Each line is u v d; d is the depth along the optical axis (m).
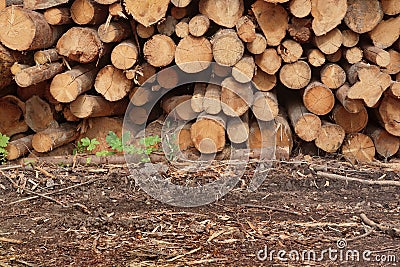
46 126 8.05
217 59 7.67
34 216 6.81
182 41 7.71
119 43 7.82
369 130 8.09
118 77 7.81
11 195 7.16
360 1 7.66
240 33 7.62
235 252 6.34
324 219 6.79
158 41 7.72
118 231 6.59
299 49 7.71
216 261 6.24
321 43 7.70
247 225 6.69
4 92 8.07
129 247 6.39
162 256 6.29
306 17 7.64
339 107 7.93
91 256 6.29
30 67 7.60
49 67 7.67
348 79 7.82
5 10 7.55
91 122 8.09
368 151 7.97
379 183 7.37
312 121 7.85
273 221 6.75
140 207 6.96
